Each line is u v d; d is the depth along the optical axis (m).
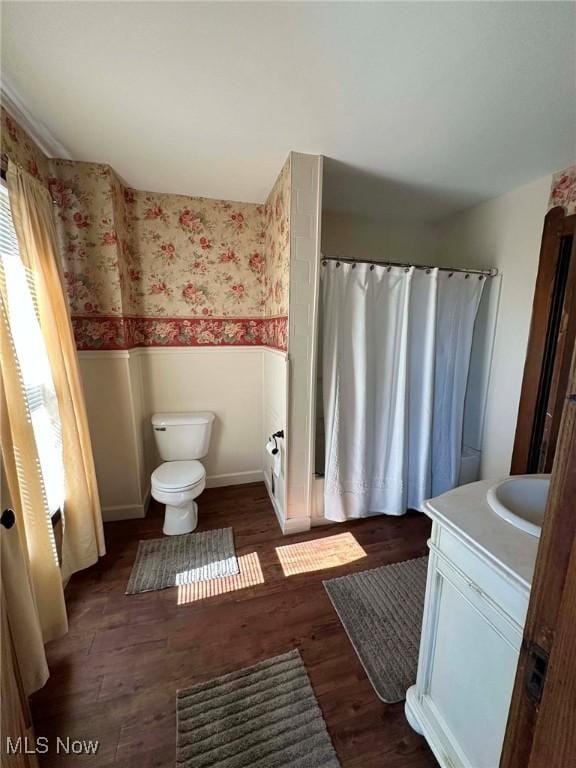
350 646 1.37
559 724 0.36
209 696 1.17
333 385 1.95
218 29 0.96
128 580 1.71
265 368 2.52
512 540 0.82
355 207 2.40
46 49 1.04
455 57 1.06
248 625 1.46
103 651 1.33
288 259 1.80
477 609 0.84
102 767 0.98
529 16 0.91
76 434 1.62
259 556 1.90
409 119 1.40
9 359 1.14
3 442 1.05
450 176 1.92
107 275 1.96
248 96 1.26
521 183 2.00
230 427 2.64
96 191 1.86
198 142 1.60
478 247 2.36
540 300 1.91
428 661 1.04
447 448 2.32
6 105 1.32
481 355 2.36
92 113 1.38
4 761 0.76
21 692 0.91
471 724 0.88
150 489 2.50
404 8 0.90
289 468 2.05
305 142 1.59
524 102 1.28
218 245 2.38
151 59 1.08
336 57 1.06
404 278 2.00
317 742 1.04
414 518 2.29
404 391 2.06
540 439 1.98
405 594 1.63
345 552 1.94
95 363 2.04
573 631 0.35
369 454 2.12
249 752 1.02
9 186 1.28
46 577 1.29
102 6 0.89
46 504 1.29
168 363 2.42
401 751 1.03
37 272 1.42
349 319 1.96
